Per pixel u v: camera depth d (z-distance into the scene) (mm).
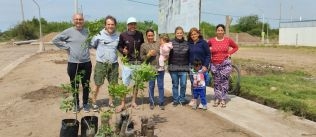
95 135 3889
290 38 33812
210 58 5363
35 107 5637
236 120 4777
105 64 5078
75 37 4969
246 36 44094
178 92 5762
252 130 4391
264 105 5660
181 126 4695
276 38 49656
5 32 42375
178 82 5637
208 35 28391
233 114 5078
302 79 8461
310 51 21125
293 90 6840
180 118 5027
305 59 14938
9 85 7711
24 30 39781
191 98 6023
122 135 3971
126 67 5031
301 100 6016
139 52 5281
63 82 7836
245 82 7473
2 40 40344
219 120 4957
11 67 11156
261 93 6461
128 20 5199
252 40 43062
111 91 4020
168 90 6633
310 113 5195
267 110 5293
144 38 5652
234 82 7059
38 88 7180
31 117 5125
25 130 4566
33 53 17422
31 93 6613
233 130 4559
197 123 4812
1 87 7504
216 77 5469
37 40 37344
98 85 5250
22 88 7281
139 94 6191
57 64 11438
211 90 6723
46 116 5133
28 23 40844
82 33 5016
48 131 4512
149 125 4113
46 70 9914
